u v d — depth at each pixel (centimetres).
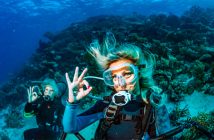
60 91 249
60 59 550
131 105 85
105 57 88
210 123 249
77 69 80
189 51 424
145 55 92
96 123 327
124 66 85
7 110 493
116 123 85
